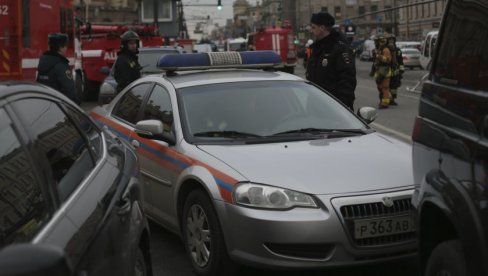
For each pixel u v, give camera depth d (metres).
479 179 2.71
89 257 2.50
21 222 2.29
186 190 5.00
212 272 4.61
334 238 4.19
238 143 5.11
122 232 3.05
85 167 3.11
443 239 3.39
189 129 5.27
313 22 7.31
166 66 6.14
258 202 4.27
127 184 3.45
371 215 4.28
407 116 15.35
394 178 4.50
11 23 11.14
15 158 2.51
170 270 5.11
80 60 18.44
